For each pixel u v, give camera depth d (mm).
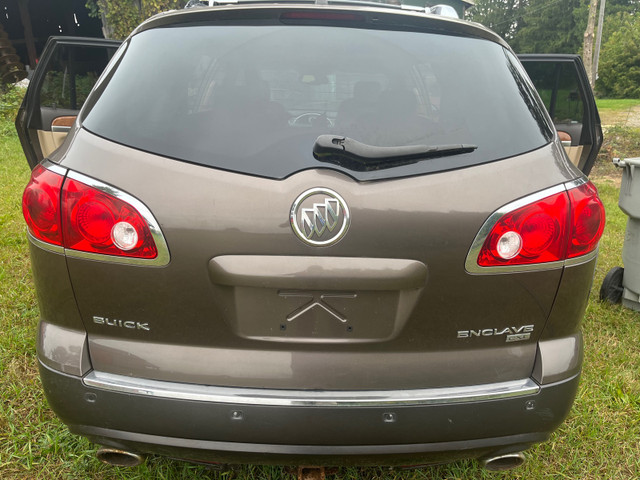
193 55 1806
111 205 1564
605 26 59500
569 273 1689
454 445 1681
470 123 1724
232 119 1660
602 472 2361
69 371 1657
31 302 3547
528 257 1630
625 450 2471
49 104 3396
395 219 1552
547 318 1717
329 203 1533
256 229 1540
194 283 1579
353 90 1750
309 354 1630
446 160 1619
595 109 3545
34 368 2838
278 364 1625
